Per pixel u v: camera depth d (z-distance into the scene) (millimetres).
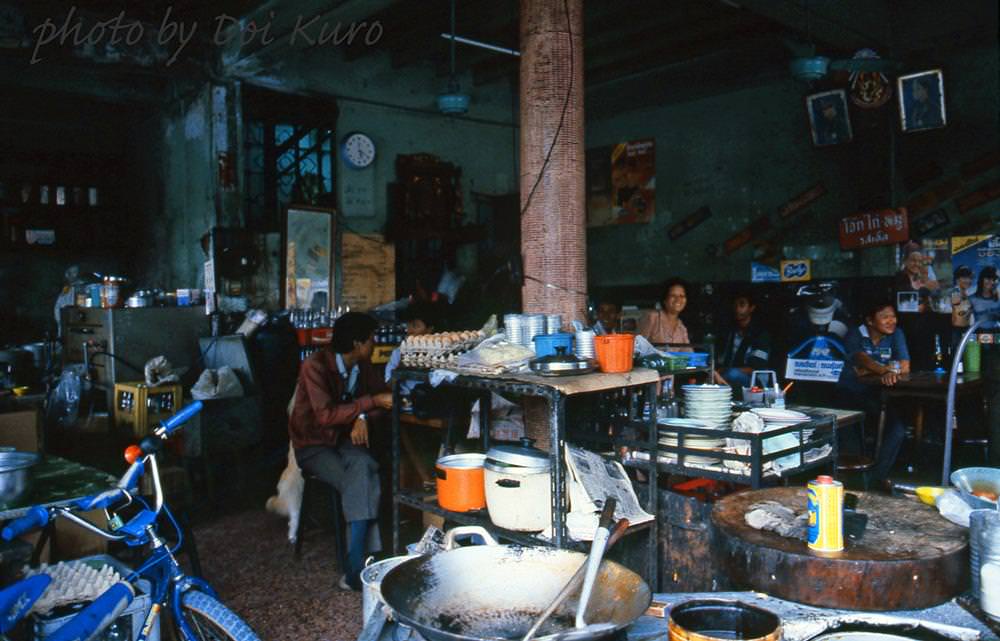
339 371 4266
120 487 2471
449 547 2299
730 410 3518
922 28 6484
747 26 7195
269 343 6656
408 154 8672
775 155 7648
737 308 6645
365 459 4031
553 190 4125
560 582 1814
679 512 3291
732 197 7984
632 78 8586
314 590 3998
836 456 3588
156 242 8305
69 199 8414
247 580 4152
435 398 4316
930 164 6605
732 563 1927
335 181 8094
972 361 6305
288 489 4758
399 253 8680
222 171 7199
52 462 3266
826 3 5988
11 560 2600
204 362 6574
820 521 1814
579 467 3131
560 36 4121
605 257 9125
